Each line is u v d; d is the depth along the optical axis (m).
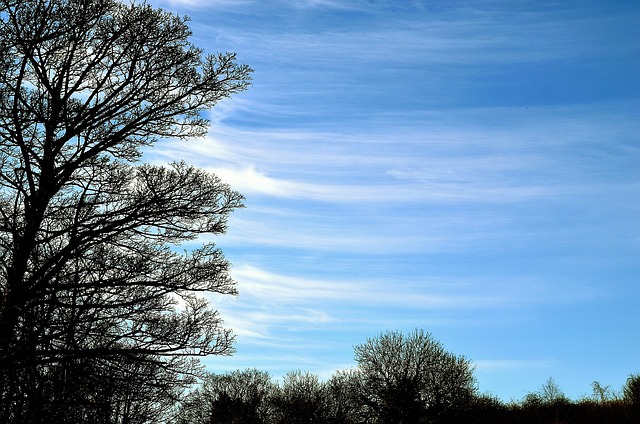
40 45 14.27
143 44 15.20
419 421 44.84
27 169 13.81
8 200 14.35
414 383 45.50
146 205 14.31
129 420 18.55
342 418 50.44
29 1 13.85
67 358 13.03
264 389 54.78
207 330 14.70
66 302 14.05
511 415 43.41
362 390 47.31
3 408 13.51
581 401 42.72
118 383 13.75
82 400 13.82
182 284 14.60
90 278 14.73
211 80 15.77
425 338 47.34
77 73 15.15
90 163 14.39
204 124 16.05
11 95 13.68
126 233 14.80
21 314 12.93
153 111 15.29
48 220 14.30
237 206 15.67
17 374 13.62
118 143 15.26
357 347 47.91
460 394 45.12
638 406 39.09
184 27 15.77
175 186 14.78
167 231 15.22
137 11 15.34
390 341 47.38
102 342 14.91
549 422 40.59
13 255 13.29
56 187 13.96
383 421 45.53
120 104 15.05
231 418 50.38
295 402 53.66
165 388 14.27
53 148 14.18
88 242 14.03
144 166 14.56
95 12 14.68
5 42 13.66
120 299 14.55
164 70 15.44
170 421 21.02
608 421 38.78
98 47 15.11
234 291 15.48
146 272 14.49
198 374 15.22
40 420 13.52
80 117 14.29
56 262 13.66
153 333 14.24
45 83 14.47
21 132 13.69
